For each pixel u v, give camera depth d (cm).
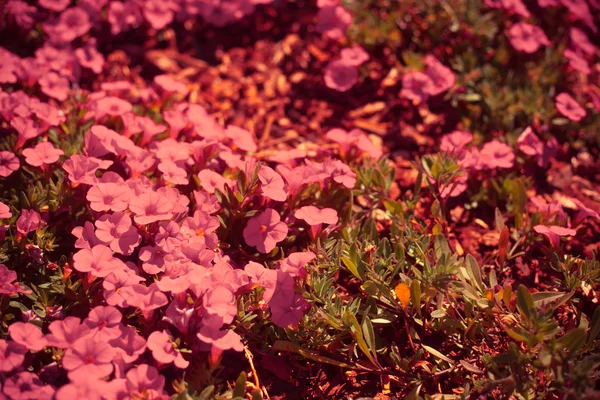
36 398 97
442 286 105
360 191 116
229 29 142
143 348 99
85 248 104
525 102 130
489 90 130
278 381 105
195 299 102
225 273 104
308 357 104
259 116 132
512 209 120
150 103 127
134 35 139
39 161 110
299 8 145
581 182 126
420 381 104
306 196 115
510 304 105
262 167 109
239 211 109
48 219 110
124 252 104
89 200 106
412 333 106
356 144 121
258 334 107
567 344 99
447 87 128
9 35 133
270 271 104
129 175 114
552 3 138
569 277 108
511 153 120
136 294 101
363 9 140
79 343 98
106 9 138
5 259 106
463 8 137
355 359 106
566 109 126
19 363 98
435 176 114
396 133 131
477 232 119
